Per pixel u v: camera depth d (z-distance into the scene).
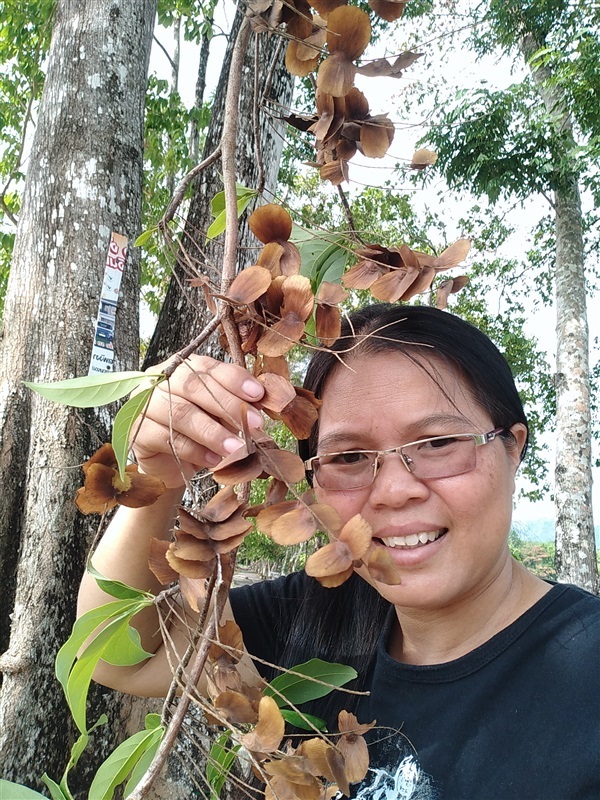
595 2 7.82
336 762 0.72
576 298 7.95
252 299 0.74
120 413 0.73
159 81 6.44
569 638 1.07
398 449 1.07
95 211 2.79
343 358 1.14
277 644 1.53
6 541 2.66
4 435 2.68
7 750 2.34
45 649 2.42
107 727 2.47
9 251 6.76
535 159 7.62
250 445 0.68
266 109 1.01
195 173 0.97
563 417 7.64
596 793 0.93
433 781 1.03
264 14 0.88
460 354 1.12
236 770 1.54
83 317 2.70
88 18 2.96
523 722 1.02
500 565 1.16
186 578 0.75
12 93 7.25
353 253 1.01
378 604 1.36
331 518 0.67
